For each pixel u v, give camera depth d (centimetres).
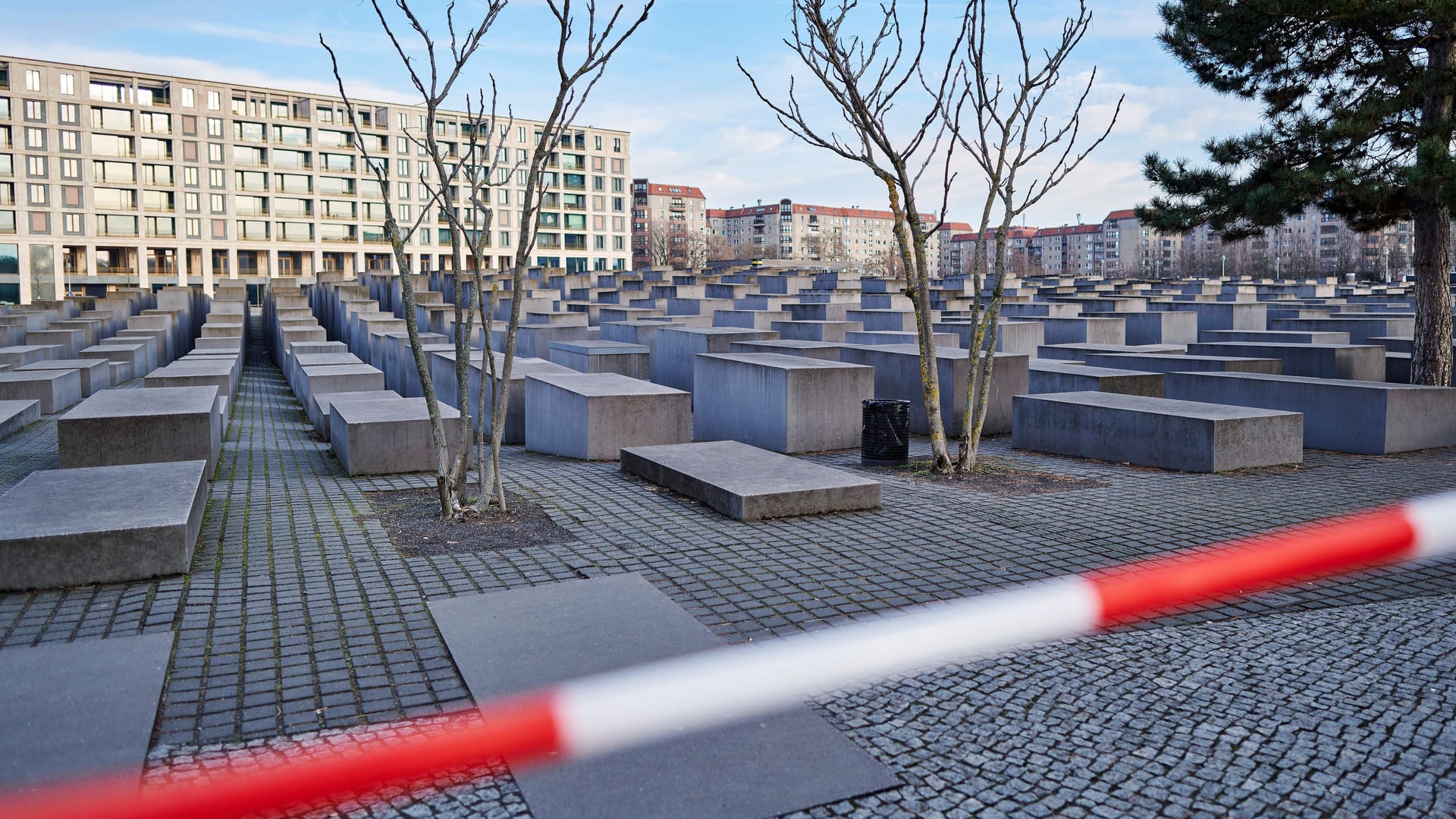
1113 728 443
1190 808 377
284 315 3606
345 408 1188
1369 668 516
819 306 2769
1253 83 1647
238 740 426
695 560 712
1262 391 1356
